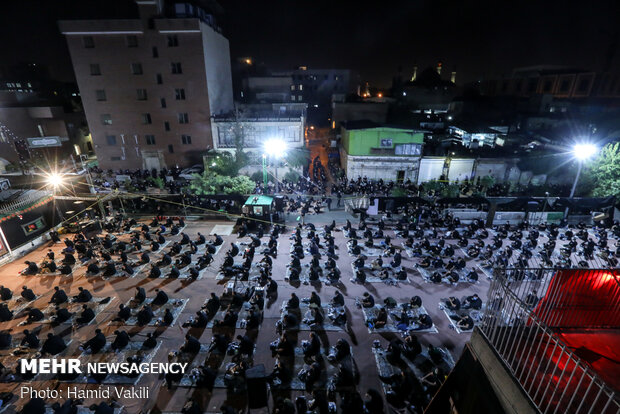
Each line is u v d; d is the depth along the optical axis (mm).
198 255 21938
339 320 15211
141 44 37562
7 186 26703
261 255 21812
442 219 26578
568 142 39500
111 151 42562
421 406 11094
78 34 36844
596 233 24453
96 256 21484
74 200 26484
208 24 39531
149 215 29062
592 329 8344
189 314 16125
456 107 64125
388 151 37406
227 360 13312
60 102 52344
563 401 6250
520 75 75875
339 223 27453
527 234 25234
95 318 15781
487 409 7230
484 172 37750
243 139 40031
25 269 19891
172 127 41281
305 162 40594
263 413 10586
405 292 17891
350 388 12031
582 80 61250
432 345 13898
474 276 18719
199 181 31859
